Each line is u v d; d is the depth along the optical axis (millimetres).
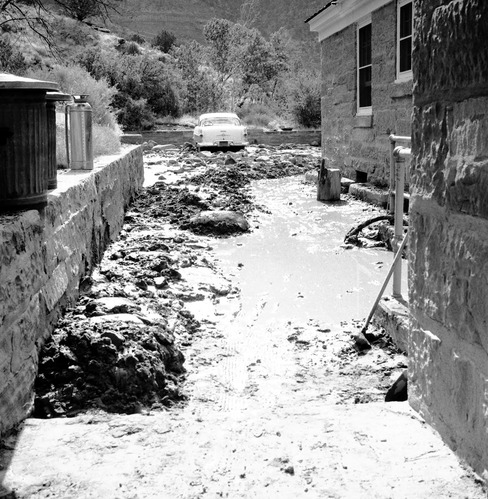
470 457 2992
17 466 3143
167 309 6102
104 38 47250
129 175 11789
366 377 4875
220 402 4410
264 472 3027
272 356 5324
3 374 3605
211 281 7305
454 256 3045
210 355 5312
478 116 2779
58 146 8570
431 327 3357
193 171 17766
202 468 3076
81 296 6129
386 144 12648
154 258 7848
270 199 13578
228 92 52094
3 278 3719
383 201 12156
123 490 2910
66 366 4363
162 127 40719
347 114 14773
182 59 50125
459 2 2855
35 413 4102
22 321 4031
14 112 4480
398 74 11914
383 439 3297
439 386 3279
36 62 21219
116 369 4316
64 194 5652
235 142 24125
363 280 7512
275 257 8656
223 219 10188
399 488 2865
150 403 4301
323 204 12766
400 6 11672
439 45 3084
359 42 14047
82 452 3262
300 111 41062
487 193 2711
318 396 4508
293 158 20656
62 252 5406
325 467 3053
